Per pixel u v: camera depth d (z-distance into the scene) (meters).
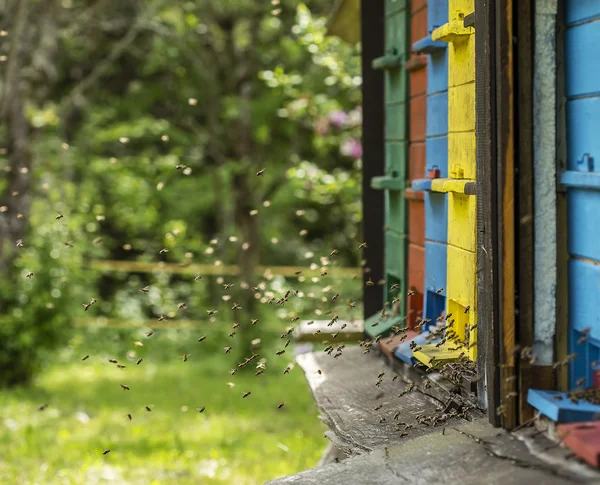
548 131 3.94
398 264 6.56
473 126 4.70
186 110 20.95
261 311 14.94
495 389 4.00
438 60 5.45
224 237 20.03
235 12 17.58
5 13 13.38
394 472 3.84
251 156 18.64
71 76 20.88
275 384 13.41
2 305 12.61
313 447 8.42
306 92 14.10
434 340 5.24
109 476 7.32
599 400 3.65
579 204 3.82
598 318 3.67
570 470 3.27
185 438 9.12
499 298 3.98
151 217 19.66
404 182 6.37
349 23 9.05
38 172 15.20
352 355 6.97
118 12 18.89
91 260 17.86
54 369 14.96
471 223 4.72
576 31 3.81
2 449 8.45
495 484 3.38
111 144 21.75
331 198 13.76
